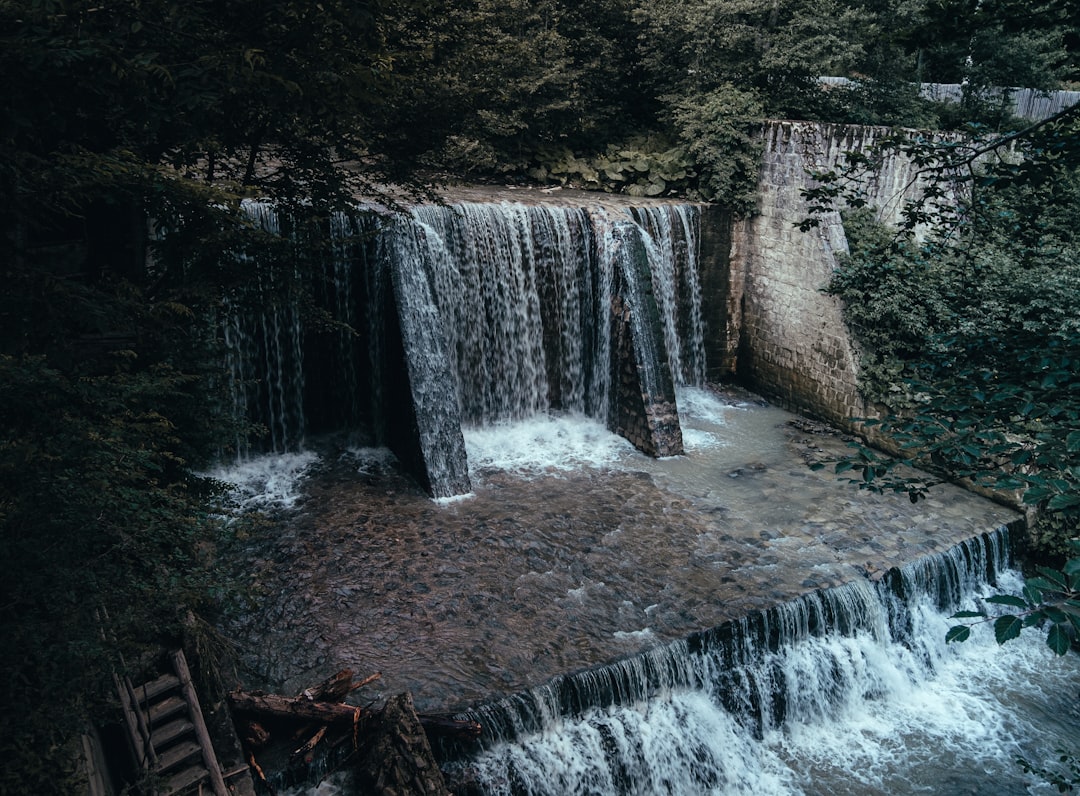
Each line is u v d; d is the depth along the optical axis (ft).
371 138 37.76
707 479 53.31
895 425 21.02
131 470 23.61
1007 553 48.21
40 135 21.39
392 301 50.49
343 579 40.57
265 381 51.55
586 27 75.72
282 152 36.76
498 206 57.36
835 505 50.03
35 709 20.08
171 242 28.25
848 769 35.91
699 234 67.36
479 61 45.52
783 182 64.64
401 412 51.62
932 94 84.99
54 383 19.48
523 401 61.11
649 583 41.27
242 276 31.32
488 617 38.14
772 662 38.86
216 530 27.27
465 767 31.04
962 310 46.09
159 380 25.93
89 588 20.34
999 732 38.22
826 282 60.85
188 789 26.05
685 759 34.78
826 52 68.90
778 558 43.96
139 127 24.41
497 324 58.54
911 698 40.70
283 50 24.12
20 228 23.31
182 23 21.30
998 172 22.97
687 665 36.70
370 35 25.90
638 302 58.13
